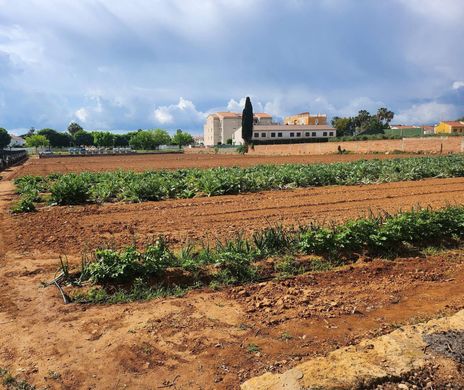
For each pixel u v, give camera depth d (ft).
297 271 25.52
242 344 16.87
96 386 14.20
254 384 13.29
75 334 17.70
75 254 29.30
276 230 31.71
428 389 12.84
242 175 69.77
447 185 65.82
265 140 276.62
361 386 12.72
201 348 16.58
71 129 535.19
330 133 354.95
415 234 30.32
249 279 24.39
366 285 23.56
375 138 225.76
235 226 37.91
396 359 13.93
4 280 24.00
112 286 22.56
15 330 18.04
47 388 14.03
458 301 21.01
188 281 23.58
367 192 59.26
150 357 15.94
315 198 54.49
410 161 92.43
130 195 57.62
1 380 14.39
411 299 21.50
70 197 54.19
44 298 21.35
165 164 142.61
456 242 31.42
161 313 19.76
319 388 12.51
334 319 19.13
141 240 33.27
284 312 19.88
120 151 310.24
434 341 14.90
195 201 53.93
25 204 48.01
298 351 16.25
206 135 456.45
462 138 147.74
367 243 28.76
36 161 182.09
